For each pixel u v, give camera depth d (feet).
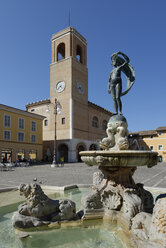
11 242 10.71
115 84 20.18
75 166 82.64
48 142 135.85
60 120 132.26
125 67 21.12
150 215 11.10
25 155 111.96
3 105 99.76
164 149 157.28
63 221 12.96
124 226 12.25
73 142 127.24
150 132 167.53
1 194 22.45
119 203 13.58
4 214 15.40
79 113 136.46
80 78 141.28
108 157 13.11
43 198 13.03
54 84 139.13
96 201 14.20
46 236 11.47
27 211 12.51
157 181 35.04
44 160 133.59
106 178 15.37
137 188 14.90
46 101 139.64
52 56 145.59
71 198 20.70
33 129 118.62
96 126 158.30
